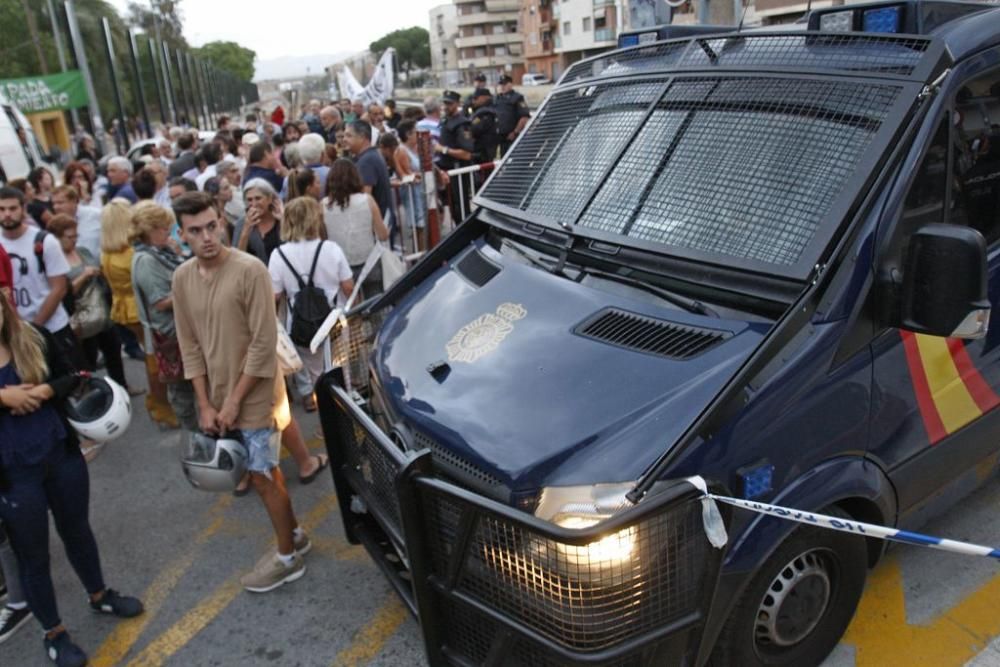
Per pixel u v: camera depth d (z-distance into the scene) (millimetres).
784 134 2854
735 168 2895
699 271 2777
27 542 3324
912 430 2887
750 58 3176
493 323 3057
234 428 3713
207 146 9547
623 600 2219
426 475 2537
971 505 4008
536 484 2402
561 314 2943
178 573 4191
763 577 2604
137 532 4625
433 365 2990
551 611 2264
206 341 3682
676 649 2357
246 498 4926
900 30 2840
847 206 2557
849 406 2617
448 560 2510
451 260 3867
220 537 4516
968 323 2359
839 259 2537
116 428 3578
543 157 3771
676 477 2275
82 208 6723
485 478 2516
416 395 2912
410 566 2598
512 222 3668
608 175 3320
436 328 3230
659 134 3250
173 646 3625
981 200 2955
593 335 2777
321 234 5797
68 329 5297
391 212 7730
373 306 3770
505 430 2555
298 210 5090
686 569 2285
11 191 4945
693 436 2281
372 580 3973
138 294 4938
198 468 3703
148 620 3822
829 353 2512
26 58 45812
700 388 2428
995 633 3227
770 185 2762
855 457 2709
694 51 3424
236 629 3697
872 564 3141
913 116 2631
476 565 2443
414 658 3422
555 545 2203
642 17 6289
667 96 3344
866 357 2631
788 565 2691
